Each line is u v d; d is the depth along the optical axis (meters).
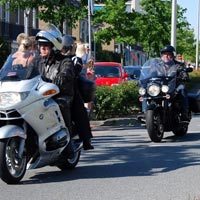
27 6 46.47
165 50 24.44
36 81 15.23
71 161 17.39
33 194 14.23
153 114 23.56
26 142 15.29
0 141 14.69
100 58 100.50
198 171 17.39
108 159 19.59
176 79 24.58
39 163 15.46
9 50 32.91
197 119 35.81
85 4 47.09
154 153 20.95
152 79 24.05
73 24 48.41
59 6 46.38
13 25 79.25
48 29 16.73
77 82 17.05
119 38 82.75
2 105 14.57
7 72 15.36
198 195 14.13
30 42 16.94
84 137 17.00
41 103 15.11
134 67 51.06
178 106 24.84
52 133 15.56
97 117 33.03
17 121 15.09
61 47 16.36
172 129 24.98
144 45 85.75
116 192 14.50
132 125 31.83
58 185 15.28
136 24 82.88
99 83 43.62
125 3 82.88
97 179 16.09
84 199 13.77
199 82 67.25
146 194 14.30
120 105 33.72
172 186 15.25
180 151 21.45
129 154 20.70
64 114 16.02
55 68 16.14
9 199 13.73
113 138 25.61
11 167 15.11
